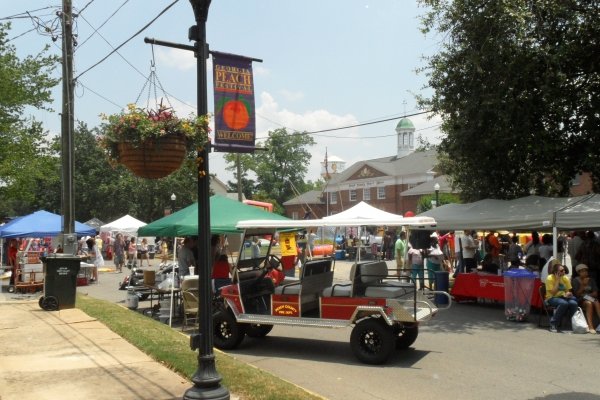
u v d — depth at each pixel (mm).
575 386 7328
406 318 8461
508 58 13844
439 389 7203
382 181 63750
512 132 14867
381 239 31844
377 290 8859
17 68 23500
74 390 6320
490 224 14797
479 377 7812
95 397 6047
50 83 24328
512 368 8344
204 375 5402
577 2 13992
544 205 14766
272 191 84500
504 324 12281
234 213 13086
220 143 5766
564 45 13609
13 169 23719
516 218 14352
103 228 32750
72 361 7785
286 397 6082
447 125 17641
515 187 18203
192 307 11648
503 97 14453
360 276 9078
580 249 14039
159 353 8070
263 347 10008
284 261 12367
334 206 71250
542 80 14047
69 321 11281
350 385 7410
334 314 8969
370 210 23859
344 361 8898
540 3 13602
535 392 7055
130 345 8906
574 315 11328
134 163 5418
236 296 9672
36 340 9320
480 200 17672
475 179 18734
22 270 18500
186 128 5348
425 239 17750
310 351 9672
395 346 9352
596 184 16781
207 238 5508
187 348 8492
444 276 15305
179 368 7211
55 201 61531
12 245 20391
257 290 10016
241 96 5969
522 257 21812
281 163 86812
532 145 15312
